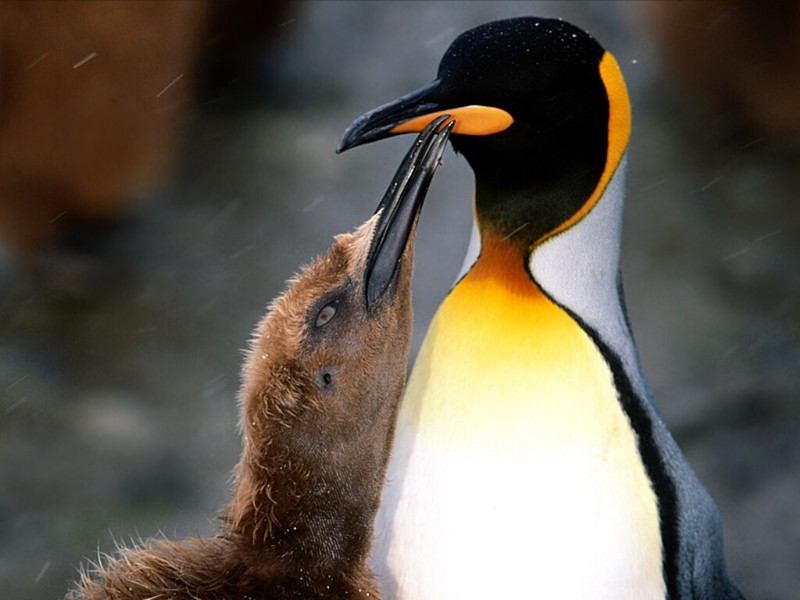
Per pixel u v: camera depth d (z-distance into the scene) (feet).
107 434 69.51
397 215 29.14
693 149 106.11
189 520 62.59
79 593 30.01
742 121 108.47
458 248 88.17
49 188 85.05
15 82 80.89
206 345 79.56
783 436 69.82
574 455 28.99
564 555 28.71
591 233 30.58
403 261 29.22
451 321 30.66
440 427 29.66
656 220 95.45
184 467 67.21
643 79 115.65
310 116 110.32
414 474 29.86
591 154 30.25
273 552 29.27
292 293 28.99
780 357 78.28
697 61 108.37
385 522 30.30
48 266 86.28
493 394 29.35
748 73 105.29
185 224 93.25
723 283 87.40
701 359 78.07
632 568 29.04
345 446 29.04
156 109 88.94
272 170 101.60
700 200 98.53
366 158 104.12
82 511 63.05
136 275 86.53
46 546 60.23
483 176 30.60
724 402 73.10
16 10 79.20
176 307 83.20
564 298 30.25
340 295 28.71
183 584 28.81
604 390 29.58
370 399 29.07
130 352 78.13
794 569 59.62
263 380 28.71
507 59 29.45
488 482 28.99
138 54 86.07
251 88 114.52
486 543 28.94
